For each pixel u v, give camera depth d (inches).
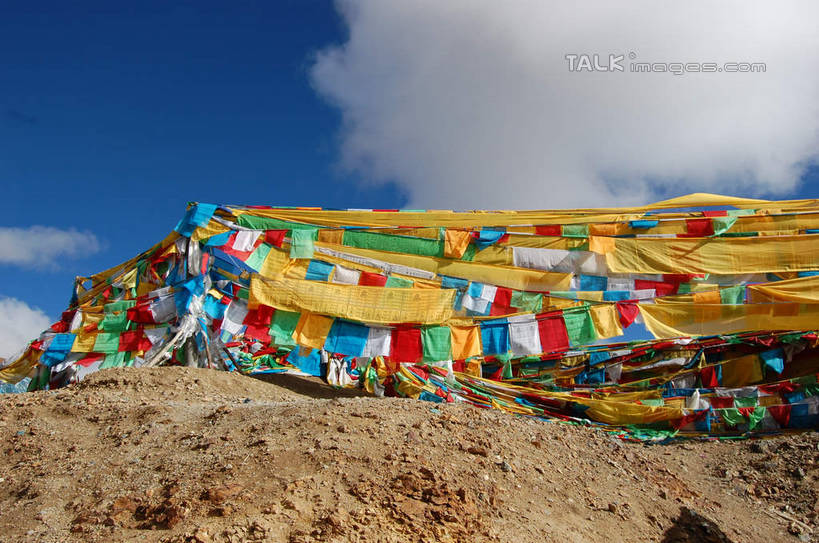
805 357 757.3
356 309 690.8
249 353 860.6
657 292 696.4
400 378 709.9
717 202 702.5
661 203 708.0
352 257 713.0
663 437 698.8
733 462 607.2
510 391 737.6
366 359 773.3
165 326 692.7
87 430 445.4
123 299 755.4
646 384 792.3
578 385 824.3
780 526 470.3
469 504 342.6
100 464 380.8
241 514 307.4
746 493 534.0
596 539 358.9
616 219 715.4
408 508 328.2
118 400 508.4
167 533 296.7
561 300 698.8
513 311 700.0
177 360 687.1
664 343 820.6
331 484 339.3
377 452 379.2
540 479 405.7
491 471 391.9
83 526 308.0
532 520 352.2
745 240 696.4
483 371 864.9
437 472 365.4
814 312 669.9
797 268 685.9
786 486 538.9
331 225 727.7
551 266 703.7
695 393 723.4
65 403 492.1
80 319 709.9
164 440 415.2
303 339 694.5
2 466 390.3
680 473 564.1
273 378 717.3
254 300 695.7
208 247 708.0
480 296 698.8
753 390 723.4
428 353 680.4
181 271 697.0
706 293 687.7
